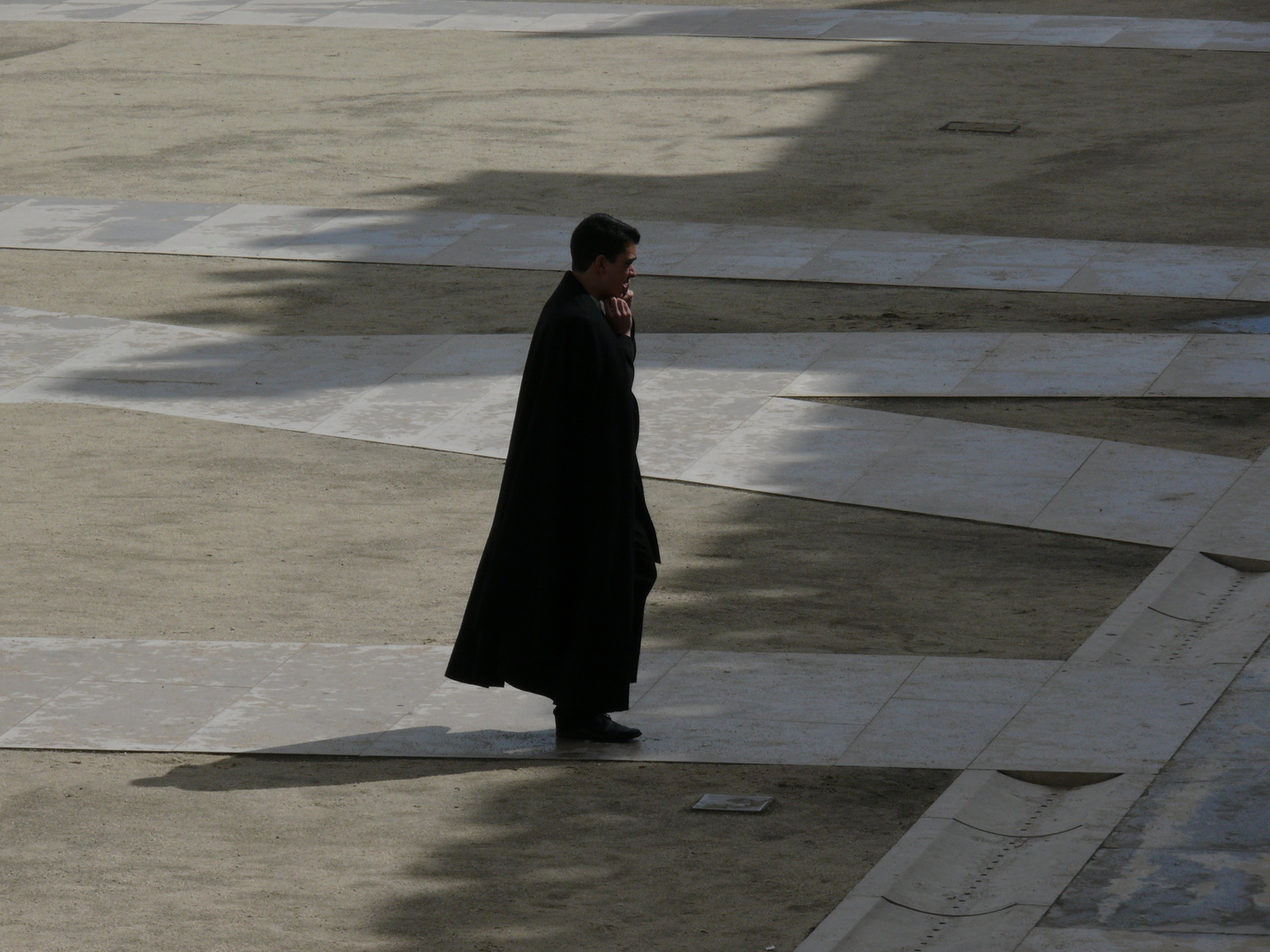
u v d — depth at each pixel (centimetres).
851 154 5116
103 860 1653
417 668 2105
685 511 2647
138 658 2127
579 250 1881
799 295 3806
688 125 5525
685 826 1723
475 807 1773
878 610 2264
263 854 1669
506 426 3036
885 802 1762
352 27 7275
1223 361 3278
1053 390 3145
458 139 5388
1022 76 6109
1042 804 1762
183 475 2817
